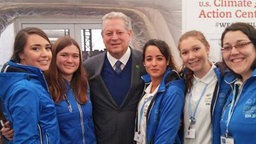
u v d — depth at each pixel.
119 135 2.07
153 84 2.01
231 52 1.53
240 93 1.54
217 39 2.91
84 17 4.61
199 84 1.83
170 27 4.53
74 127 1.86
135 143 2.05
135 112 2.10
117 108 2.09
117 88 2.14
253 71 1.51
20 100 1.41
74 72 1.99
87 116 1.94
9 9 4.38
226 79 1.70
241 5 2.94
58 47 1.90
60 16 4.56
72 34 4.62
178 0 4.45
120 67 2.16
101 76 2.15
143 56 2.04
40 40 1.62
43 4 4.43
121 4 4.49
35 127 1.43
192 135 1.78
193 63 1.79
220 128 1.63
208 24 2.94
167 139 1.77
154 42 1.96
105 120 2.09
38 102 1.47
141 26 4.55
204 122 1.77
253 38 1.50
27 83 1.46
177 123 1.80
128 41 2.18
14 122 1.41
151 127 1.88
